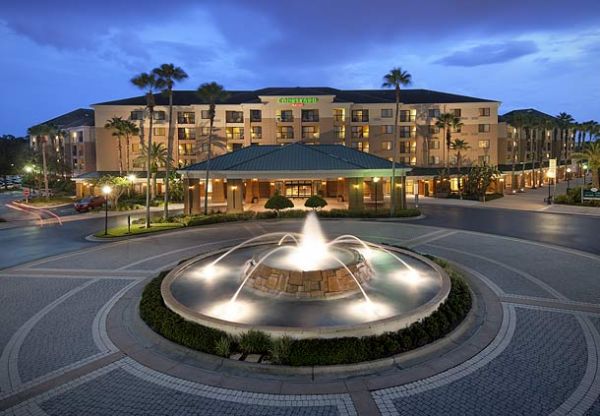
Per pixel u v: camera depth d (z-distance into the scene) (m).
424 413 7.65
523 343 10.40
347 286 13.49
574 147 112.44
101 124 69.31
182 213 43.66
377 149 70.69
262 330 9.95
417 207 43.62
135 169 68.81
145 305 12.53
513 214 38.91
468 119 71.50
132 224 34.06
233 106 67.75
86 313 12.94
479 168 58.09
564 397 8.06
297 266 14.02
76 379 9.00
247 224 33.88
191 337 10.19
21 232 31.00
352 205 42.91
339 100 69.62
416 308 11.73
